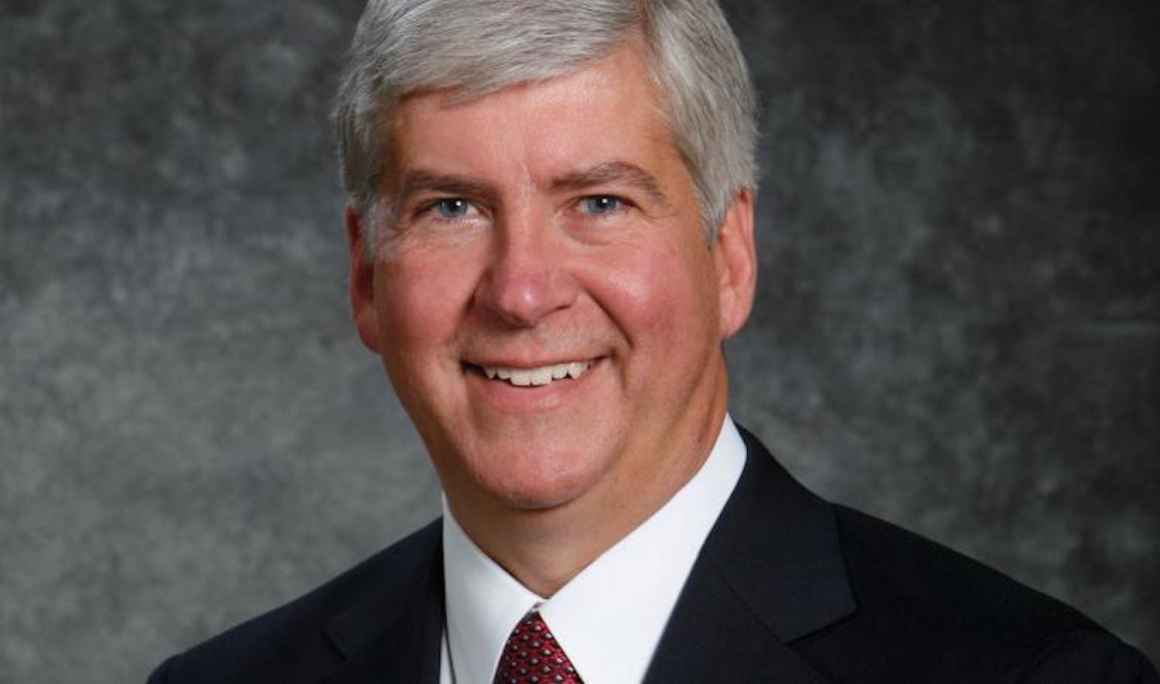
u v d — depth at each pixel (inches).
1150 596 285.6
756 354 292.8
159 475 306.2
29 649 304.7
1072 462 287.4
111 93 307.1
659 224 111.7
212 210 306.8
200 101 307.1
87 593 305.6
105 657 305.3
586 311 110.9
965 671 111.2
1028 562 288.4
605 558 116.6
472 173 108.7
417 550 134.3
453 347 113.0
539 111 107.8
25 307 306.2
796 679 113.8
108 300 306.8
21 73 306.8
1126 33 285.6
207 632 305.0
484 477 113.2
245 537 305.9
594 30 107.8
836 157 292.0
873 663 113.3
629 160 109.6
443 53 107.1
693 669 115.0
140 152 306.8
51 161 306.8
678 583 117.5
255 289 307.4
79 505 305.6
